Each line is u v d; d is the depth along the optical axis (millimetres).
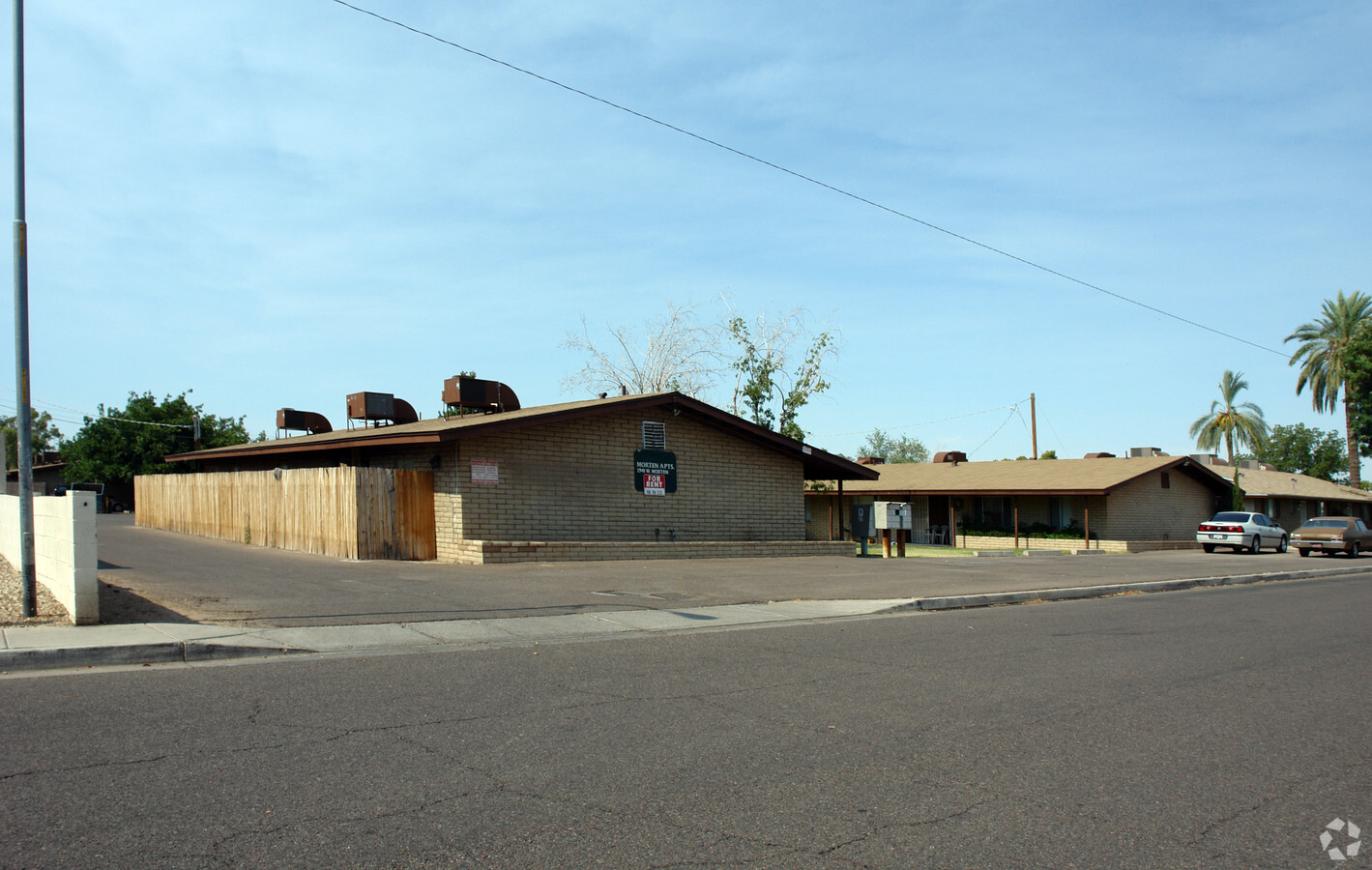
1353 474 51438
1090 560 25531
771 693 7539
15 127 9719
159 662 8281
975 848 4359
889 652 9617
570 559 18750
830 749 5945
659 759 5652
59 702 6645
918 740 6211
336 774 5195
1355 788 5352
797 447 25438
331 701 6891
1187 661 9430
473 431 18297
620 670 8375
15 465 54031
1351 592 17891
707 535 23594
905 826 4613
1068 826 4664
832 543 24797
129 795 4773
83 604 9414
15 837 4188
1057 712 7055
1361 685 8297
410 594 12742
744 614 12461
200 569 15273
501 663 8570
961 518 40969
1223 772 5617
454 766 5410
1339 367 50031
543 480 20141
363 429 26844
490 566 17188
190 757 5430
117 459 48562
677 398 22359
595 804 4828
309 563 16953
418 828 4426
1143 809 4941
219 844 4168
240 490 22500
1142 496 38188
